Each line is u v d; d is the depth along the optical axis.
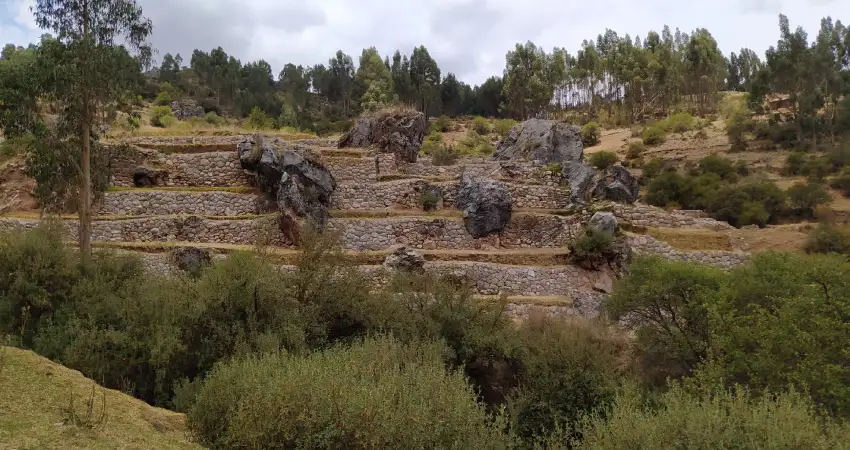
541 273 32.91
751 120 86.38
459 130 110.56
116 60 26.95
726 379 18.81
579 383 21.23
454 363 23.22
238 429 12.99
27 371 13.88
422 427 13.07
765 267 23.20
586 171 42.00
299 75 146.00
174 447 12.68
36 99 26.95
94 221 32.38
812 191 52.50
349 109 131.12
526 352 23.06
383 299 24.83
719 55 131.75
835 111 77.25
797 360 18.47
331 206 38.44
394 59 146.12
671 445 13.55
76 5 26.50
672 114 101.94
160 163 39.53
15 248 19.88
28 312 18.39
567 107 131.88
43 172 25.92
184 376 19.02
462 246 36.22
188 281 22.42
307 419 13.05
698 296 23.17
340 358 16.67
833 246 38.19
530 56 115.81
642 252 33.22
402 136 45.94
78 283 20.16
